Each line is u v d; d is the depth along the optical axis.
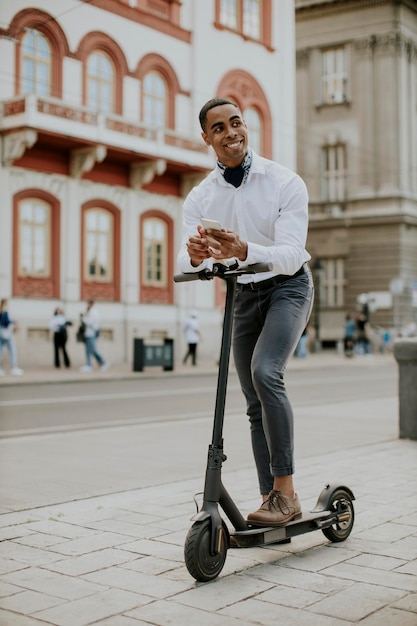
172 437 8.24
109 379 18.00
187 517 4.44
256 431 3.96
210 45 25.11
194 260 3.44
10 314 20.25
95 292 22.53
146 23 23.09
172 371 20.61
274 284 3.75
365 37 34.56
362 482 5.45
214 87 25.25
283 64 28.11
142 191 23.80
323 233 35.62
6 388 15.55
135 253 23.55
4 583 3.26
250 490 5.15
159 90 23.80
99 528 4.19
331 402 12.78
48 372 19.39
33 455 6.97
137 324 23.42
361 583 3.25
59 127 20.05
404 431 7.87
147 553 3.70
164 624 2.80
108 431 8.79
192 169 24.17
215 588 3.19
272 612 2.92
